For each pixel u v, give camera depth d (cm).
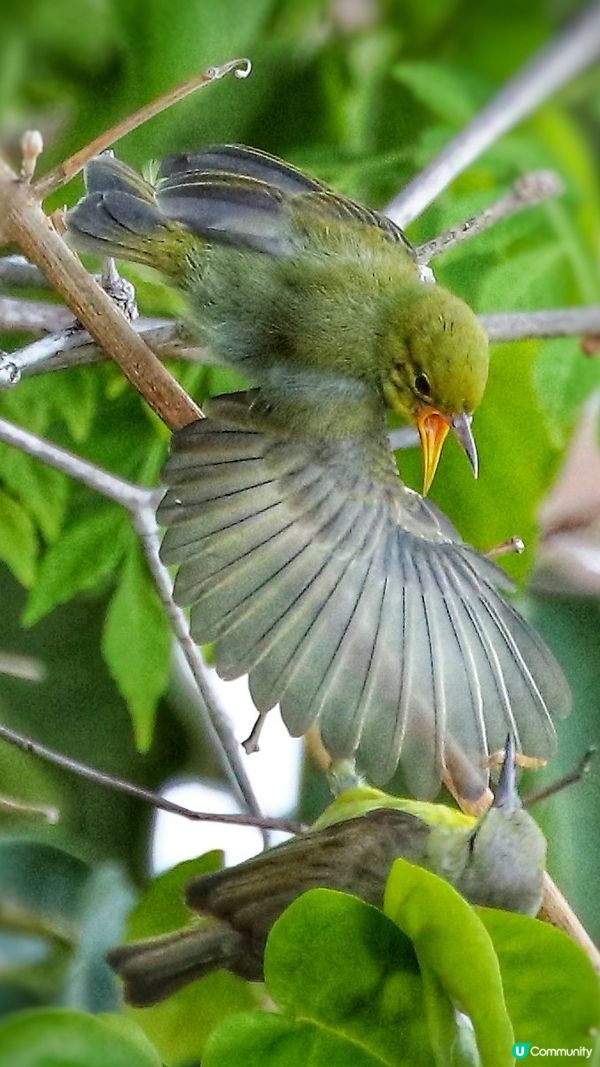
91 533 275
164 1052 267
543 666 269
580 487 277
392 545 269
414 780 267
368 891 266
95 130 269
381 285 272
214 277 271
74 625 277
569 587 277
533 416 276
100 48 266
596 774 275
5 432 271
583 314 273
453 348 272
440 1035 263
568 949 264
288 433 271
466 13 268
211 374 275
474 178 274
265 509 268
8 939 271
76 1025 263
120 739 276
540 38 268
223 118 273
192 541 268
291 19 269
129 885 272
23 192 268
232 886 266
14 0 264
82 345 271
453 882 266
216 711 270
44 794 276
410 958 264
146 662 274
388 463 271
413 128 273
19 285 273
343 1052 264
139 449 275
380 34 269
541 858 267
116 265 274
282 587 268
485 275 274
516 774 268
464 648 268
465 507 276
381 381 272
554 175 271
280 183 272
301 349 271
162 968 266
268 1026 264
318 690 267
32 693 276
